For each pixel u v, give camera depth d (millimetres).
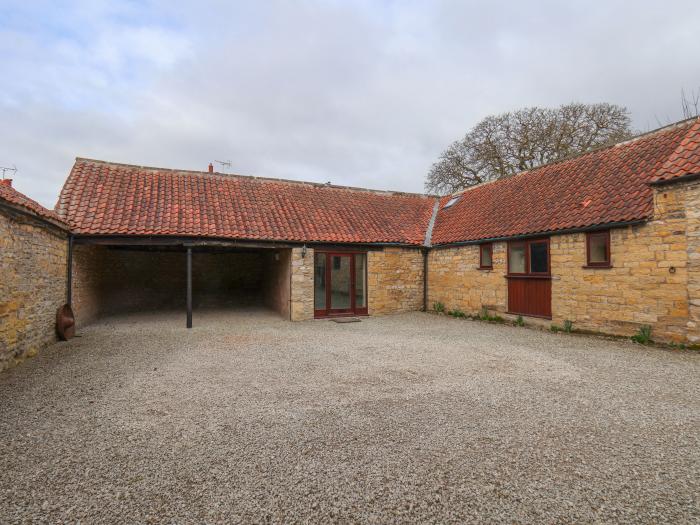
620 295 8125
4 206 5828
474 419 4109
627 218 7855
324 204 14281
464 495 2766
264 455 3332
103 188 11273
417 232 14383
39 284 7383
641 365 6215
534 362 6539
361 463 3197
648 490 2830
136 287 15164
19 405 4516
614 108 21547
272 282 14961
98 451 3406
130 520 2502
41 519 2508
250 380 5562
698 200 6902
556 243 9523
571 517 2539
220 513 2570
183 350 7598
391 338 8938
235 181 13906
